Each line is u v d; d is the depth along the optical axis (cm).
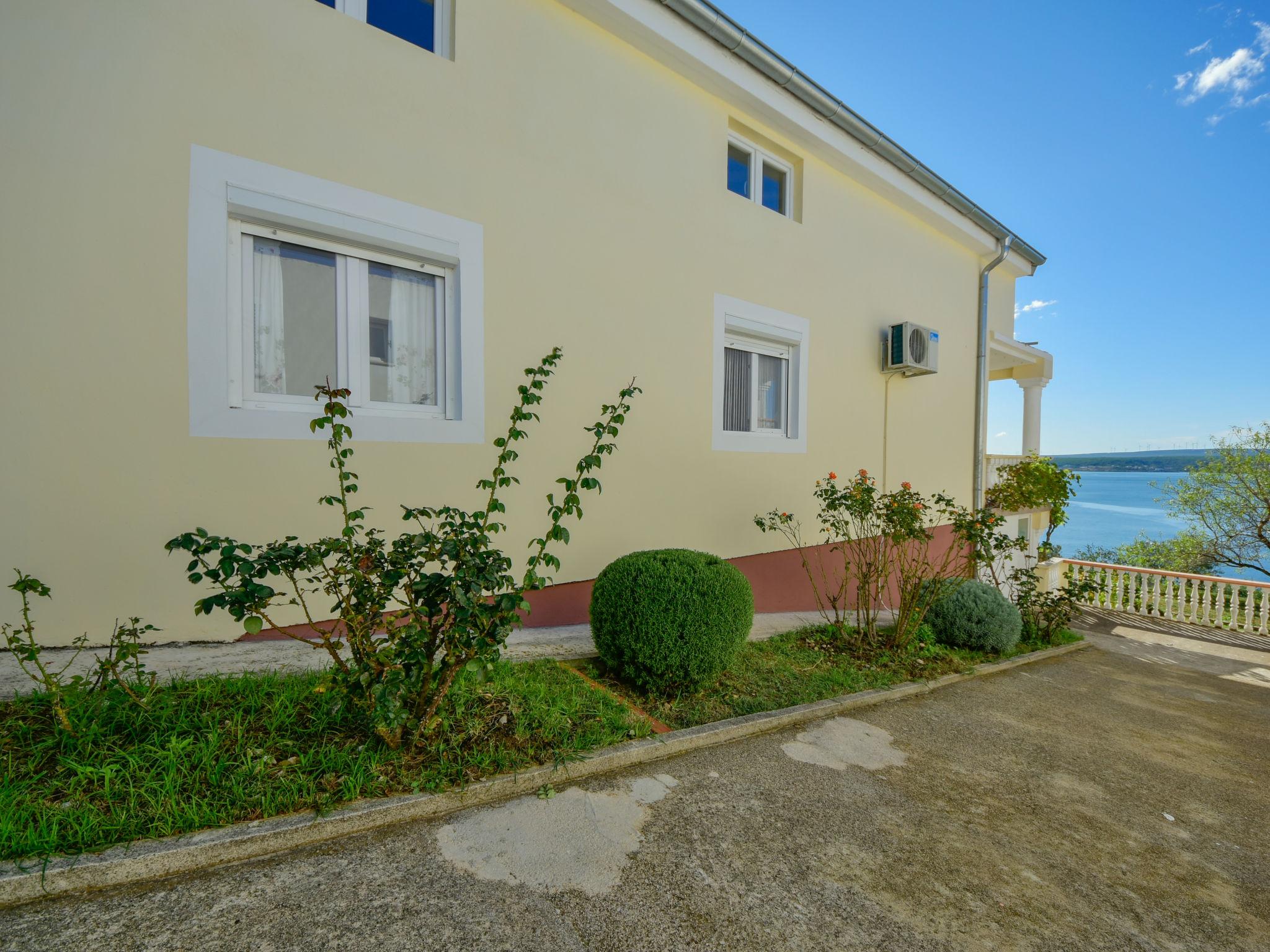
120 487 321
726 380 655
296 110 369
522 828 235
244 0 353
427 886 196
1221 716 499
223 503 349
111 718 245
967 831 268
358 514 263
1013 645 611
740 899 205
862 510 565
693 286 592
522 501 473
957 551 932
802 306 705
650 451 559
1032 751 372
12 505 297
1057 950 196
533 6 477
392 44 405
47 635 305
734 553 639
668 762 307
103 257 315
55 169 305
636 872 214
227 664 323
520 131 468
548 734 295
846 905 207
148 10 327
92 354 313
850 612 755
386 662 247
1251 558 1631
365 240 397
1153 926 214
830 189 741
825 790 294
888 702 443
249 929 171
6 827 182
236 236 362
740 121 636
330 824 215
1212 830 293
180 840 195
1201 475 1714
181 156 335
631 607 374
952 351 956
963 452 984
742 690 412
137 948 161
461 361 438
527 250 472
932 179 809
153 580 331
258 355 373
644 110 551
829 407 744
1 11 294
